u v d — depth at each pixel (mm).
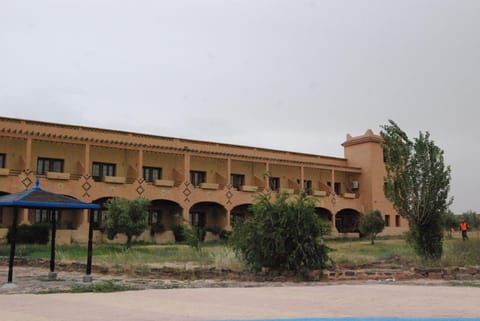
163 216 44031
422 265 18750
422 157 21047
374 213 43344
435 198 20859
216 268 17219
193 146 46375
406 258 20781
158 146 42281
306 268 16344
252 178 50594
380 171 56844
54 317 8422
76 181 37688
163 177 44500
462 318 8156
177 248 31750
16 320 8148
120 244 36312
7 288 13438
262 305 9781
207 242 41875
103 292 12172
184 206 43031
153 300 10508
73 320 8133
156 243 39719
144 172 43875
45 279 15977
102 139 41000
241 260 17797
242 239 17125
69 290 12688
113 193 39406
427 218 20938
